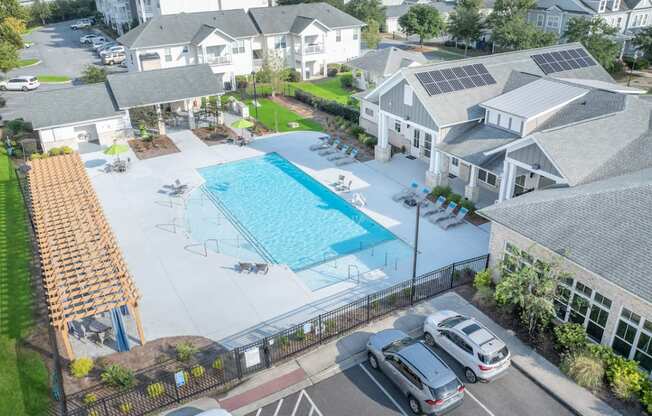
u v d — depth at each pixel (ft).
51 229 86.53
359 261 92.07
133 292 69.77
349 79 207.92
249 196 118.01
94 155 141.79
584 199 73.20
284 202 114.73
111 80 154.20
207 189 121.80
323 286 84.94
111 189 121.49
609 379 61.77
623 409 59.00
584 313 69.05
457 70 120.06
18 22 274.98
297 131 159.02
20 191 120.47
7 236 100.94
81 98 148.66
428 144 129.80
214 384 64.28
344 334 73.10
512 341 70.28
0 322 76.79
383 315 76.59
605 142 89.66
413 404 60.13
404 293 80.53
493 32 237.04
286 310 78.79
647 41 209.26
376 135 149.18
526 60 129.80
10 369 67.51
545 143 86.53
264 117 173.37
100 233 83.92
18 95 202.28
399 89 119.03
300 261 92.73
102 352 69.97
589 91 103.86
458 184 120.26
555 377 63.98
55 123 141.18
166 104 175.32
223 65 210.79
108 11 348.59
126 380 62.90
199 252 95.50
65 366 67.31
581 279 67.77
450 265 82.99
